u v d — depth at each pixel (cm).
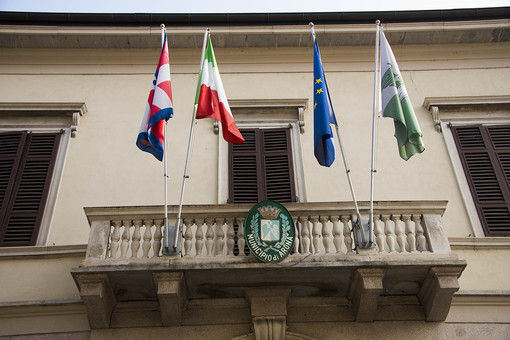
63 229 1069
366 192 1134
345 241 921
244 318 919
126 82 1320
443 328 916
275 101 1262
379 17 1358
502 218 1104
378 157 1188
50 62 1352
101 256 895
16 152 1185
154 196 1122
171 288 863
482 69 1356
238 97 1295
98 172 1153
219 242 915
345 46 1377
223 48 1369
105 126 1234
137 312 920
